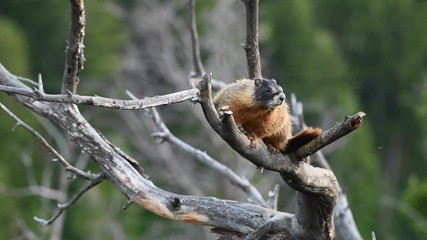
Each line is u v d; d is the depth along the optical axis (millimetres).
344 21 54969
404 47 54875
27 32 47125
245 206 13008
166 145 37094
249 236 12750
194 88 10875
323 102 48000
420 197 23766
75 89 12344
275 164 11562
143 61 44625
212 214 13000
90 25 45219
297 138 11523
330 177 12039
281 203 34312
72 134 12961
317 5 54906
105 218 35500
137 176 13062
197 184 36531
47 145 13094
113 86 44688
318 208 12305
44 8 47094
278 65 49219
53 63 46688
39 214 32344
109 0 46906
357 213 42125
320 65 48906
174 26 43281
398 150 51438
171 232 37438
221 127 10945
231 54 38031
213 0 43344
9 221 35250
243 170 32031
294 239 12656
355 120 11047
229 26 39281
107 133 40281
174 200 12977
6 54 41812
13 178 36844
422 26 55031
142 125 40281
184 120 39688
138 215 37531
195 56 15234
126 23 46156
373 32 54594
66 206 13445
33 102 12875
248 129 11773
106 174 13062
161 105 10531
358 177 42625
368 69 54375
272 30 49156
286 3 49500
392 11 54938
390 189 48875
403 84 54250
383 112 53281
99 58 44781
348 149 42750
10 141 37344
